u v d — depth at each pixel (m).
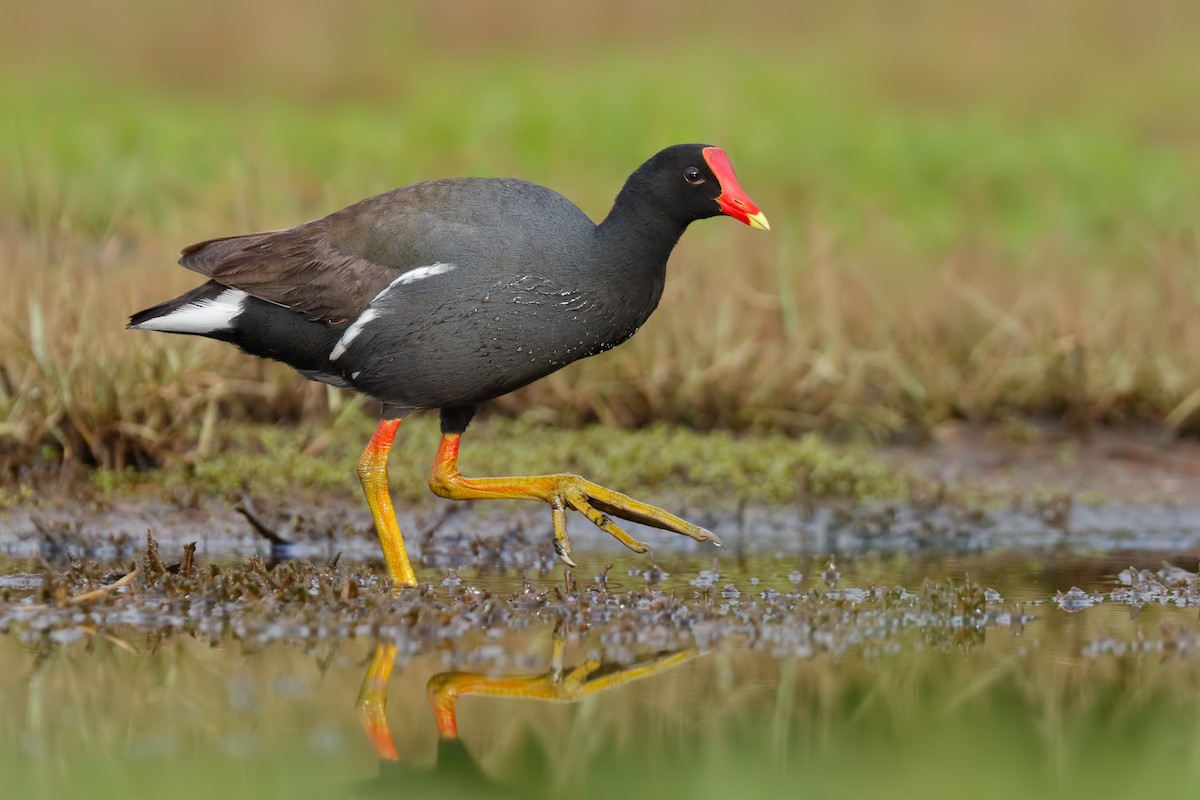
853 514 12.47
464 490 10.51
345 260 9.95
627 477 12.86
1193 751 7.70
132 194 17.25
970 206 20.77
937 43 30.23
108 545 11.31
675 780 7.24
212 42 28.25
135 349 12.74
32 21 28.34
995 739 7.82
